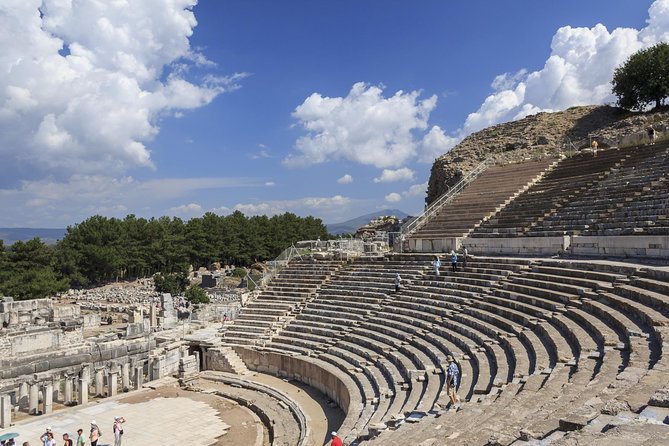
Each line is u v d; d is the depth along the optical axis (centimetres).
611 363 1405
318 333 3559
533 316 2303
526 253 3412
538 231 3578
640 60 6888
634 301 1878
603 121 7162
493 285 2916
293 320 3869
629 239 2639
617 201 3250
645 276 2094
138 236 10075
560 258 2997
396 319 3209
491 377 1917
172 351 3753
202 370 3825
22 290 6719
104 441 2495
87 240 9238
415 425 1533
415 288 3472
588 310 2041
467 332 2522
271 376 3491
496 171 5328
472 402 1600
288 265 4812
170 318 4475
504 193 4612
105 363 3369
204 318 4600
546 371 1612
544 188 4325
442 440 1122
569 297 2222
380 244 5025
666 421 848
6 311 3728
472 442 1030
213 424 2739
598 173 3925
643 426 801
